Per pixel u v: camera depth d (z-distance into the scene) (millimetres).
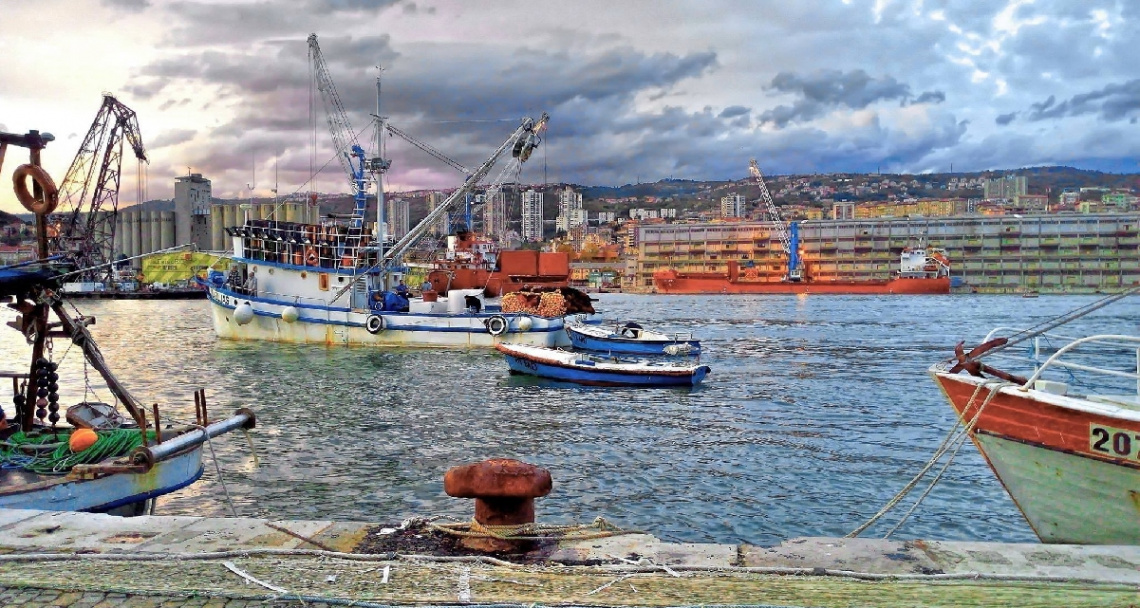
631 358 51250
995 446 12109
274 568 6680
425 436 26016
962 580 6367
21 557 6766
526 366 40812
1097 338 11523
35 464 13125
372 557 6914
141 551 7059
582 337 54062
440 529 7688
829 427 27969
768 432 27000
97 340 63000
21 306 14711
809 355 56125
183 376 41281
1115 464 10602
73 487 11953
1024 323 93125
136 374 42219
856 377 43031
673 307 144625
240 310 55000
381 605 5828
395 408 31656
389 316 53500
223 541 7406
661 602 5871
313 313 54250
